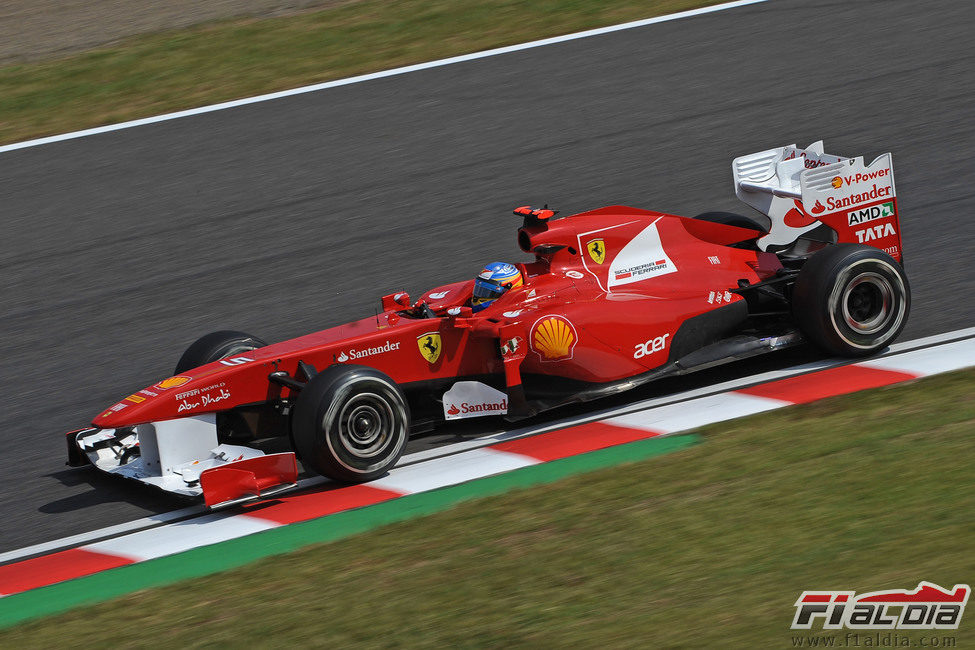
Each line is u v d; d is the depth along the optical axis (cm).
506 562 2106
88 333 3756
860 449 2417
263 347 2836
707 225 3066
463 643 1850
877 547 2005
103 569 2300
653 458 2516
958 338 3064
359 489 2553
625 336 2842
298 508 2488
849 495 2214
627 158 4800
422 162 4956
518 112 5388
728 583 1944
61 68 6303
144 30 6788
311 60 6253
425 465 2659
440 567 2117
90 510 2617
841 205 3064
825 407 2688
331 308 3769
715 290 2961
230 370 2642
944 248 3716
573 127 5166
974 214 3959
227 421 2714
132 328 3762
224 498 2442
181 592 2141
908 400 2666
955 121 4809
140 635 1983
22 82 6162
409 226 4362
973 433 2427
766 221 4094
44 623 2072
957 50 5588
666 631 1819
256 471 2481
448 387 2822
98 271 4234
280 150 5206
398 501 2459
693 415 2759
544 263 2903
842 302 2875
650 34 6212
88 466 2873
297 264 4134
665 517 2212
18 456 2975
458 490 2480
